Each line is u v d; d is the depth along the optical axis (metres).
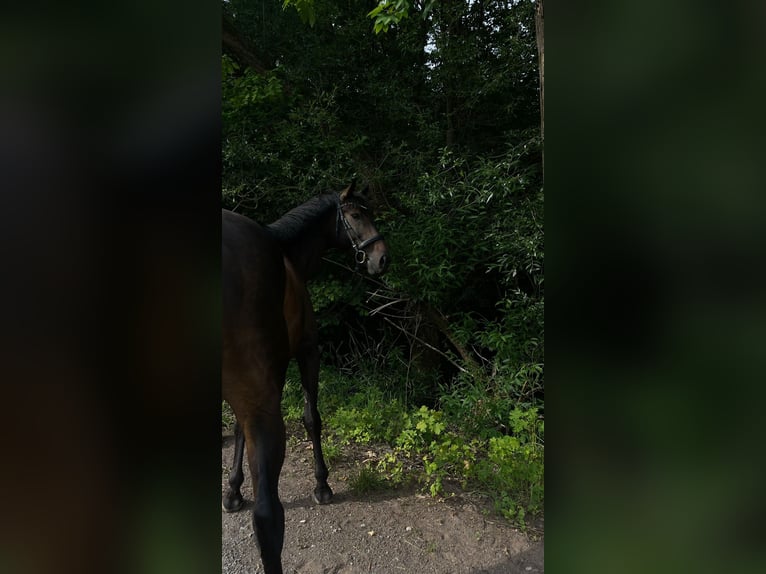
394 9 3.68
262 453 1.75
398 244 4.73
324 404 4.41
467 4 5.14
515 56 5.02
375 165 5.38
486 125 5.69
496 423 3.95
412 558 2.41
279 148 5.39
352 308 5.85
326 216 3.08
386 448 3.69
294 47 6.00
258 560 2.42
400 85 5.60
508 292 4.95
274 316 1.90
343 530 2.65
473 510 2.82
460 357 5.53
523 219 4.08
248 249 1.89
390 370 5.31
